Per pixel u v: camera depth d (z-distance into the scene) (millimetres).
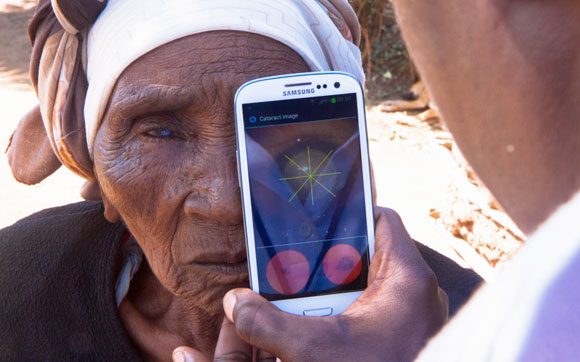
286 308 1279
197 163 1277
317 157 1287
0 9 12219
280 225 1277
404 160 6566
